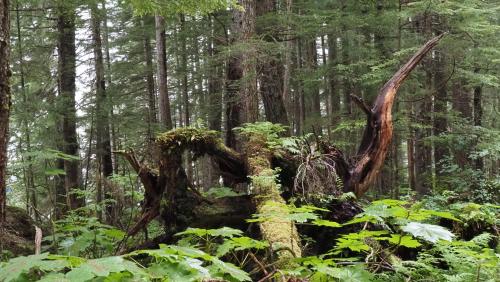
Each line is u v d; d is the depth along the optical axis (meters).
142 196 5.96
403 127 10.54
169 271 1.68
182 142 5.11
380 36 10.79
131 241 5.54
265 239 3.35
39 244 2.86
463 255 3.75
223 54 8.36
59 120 10.59
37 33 11.91
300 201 4.90
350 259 3.03
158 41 12.69
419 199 10.23
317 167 5.22
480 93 12.70
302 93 15.54
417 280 3.57
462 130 10.92
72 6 8.93
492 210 6.66
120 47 16.23
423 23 10.79
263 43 7.90
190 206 5.12
